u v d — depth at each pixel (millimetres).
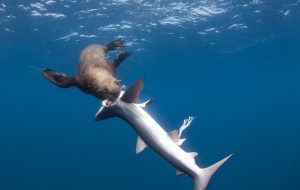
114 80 4270
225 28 25422
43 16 20359
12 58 31062
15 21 21250
